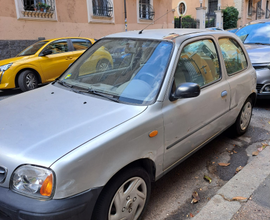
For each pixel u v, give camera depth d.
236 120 3.87
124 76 2.68
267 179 2.89
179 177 3.16
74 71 3.13
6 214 1.70
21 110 2.39
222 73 3.28
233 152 3.73
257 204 2.51
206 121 2.96
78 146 1.81
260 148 3.75
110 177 1.90
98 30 13.73
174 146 2.54
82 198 1.75
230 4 27.06
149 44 2.84
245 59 3.93
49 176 1.67
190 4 28.48
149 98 2.37
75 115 2.19
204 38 3.11
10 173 1.75
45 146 1.81
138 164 2.26
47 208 1.64
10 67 6.81
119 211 2.06
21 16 10.48
